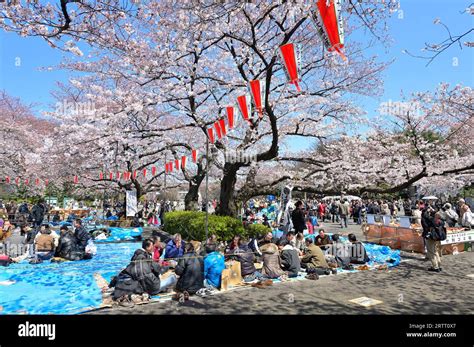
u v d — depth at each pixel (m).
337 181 13.55
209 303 6.22
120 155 14.77
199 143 15.88
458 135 15.07
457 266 9.59
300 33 11.23
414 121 13.72
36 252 9.81
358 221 22.41
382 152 14.27
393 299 6.50
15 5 5.04
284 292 6.96
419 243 11.81
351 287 7.36
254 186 13.16
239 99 7.38
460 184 17.03
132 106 11.45
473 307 6.02
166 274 7.05
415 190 27.47
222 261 7.33
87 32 5.75
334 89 12.84
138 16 6.79
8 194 31.61
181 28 8.98
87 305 5.93
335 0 3.73
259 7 8.39
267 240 8.46
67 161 15.59
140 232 15.27
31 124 26.08
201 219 11.58
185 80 11.88
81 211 23.77
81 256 9.91
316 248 8.85
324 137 13.17
